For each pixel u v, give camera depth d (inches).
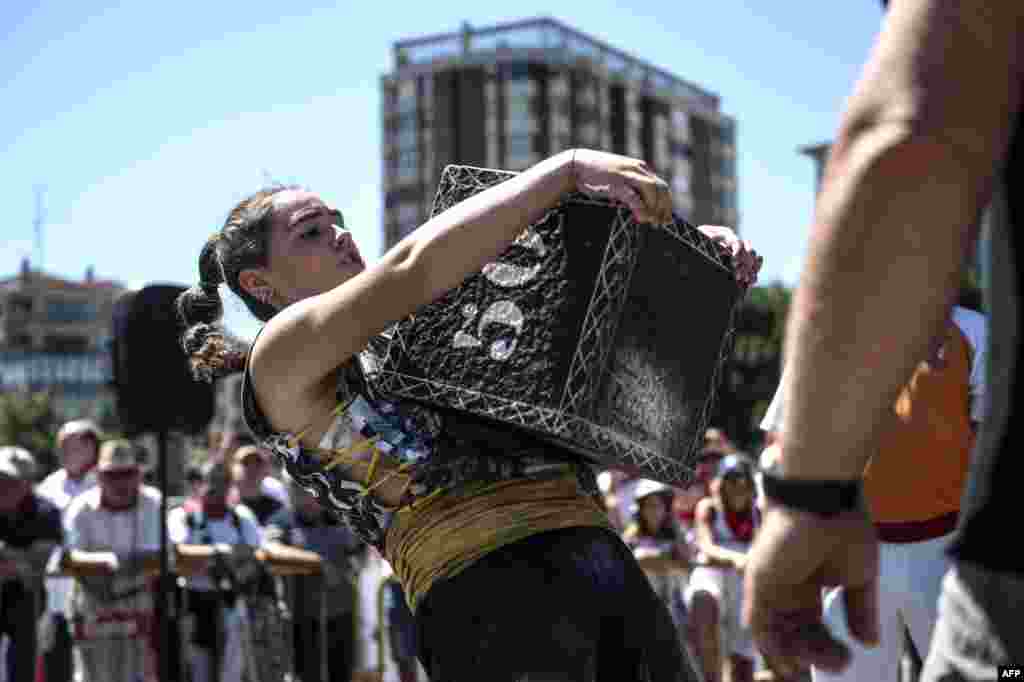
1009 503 40.3
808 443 41.7
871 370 40.4
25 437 2568.9
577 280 73.2
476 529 73.4
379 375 76.5
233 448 369.4
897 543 111.7
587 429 73.5
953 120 39.8
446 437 76.0
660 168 3595.0
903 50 40.9
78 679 250.5
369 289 69.7
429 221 72.4
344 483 76.3
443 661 73.2
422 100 3289.9
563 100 3245.6
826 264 40.9
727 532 284.7
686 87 3814.0
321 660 285.7
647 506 300.8
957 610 41.6
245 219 85.4
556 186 70.1
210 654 259.6
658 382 78.2
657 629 74.1
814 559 42.9
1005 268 41.1
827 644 44.5
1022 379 40.3
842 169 41.1
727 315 83.4
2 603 247.3
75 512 257.9
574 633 70.0
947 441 109.5
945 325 42.8
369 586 321.7
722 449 356.8
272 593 269.1
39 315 4067.4
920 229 39.6
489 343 74.4
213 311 90.8
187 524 265.7
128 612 253.0
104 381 252.4
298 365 72.0
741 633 279.9
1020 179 40.3
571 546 72.7
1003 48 40.3
